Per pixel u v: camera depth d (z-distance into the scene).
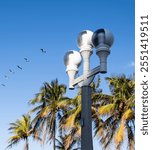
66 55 8.72
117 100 31.70
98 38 7.69
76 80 8.32
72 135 37.12
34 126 43.19
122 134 29.95
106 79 32.72
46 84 43.88
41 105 43.84
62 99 43.59
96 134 32.53
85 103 7.92
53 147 42.38
